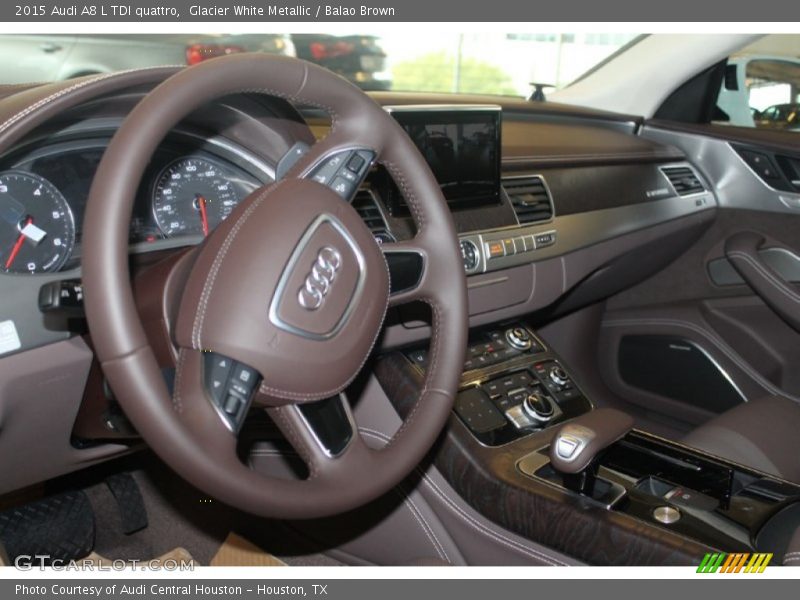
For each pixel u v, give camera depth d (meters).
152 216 1.19
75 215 1.12
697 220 2.02
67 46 1.73
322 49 1.91
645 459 1.30
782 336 1.90
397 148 1.03
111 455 1.26
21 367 1.04
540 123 1.95
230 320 0.84
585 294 1.91
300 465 1.39
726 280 2.01
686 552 1.11
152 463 1.67
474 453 1.34
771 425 1.49
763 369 1.92
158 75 1.00
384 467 0.99
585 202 1.74
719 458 1.29
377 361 1.41
